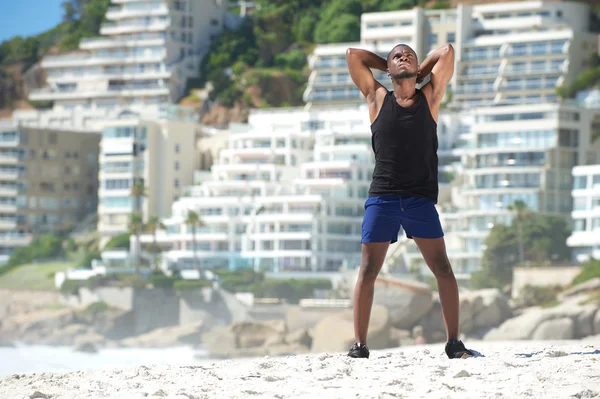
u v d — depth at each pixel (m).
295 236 144.75
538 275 115.81
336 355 12.12
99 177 182.62
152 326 134.12
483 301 101.69
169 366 11.90
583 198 125.38
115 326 133.50
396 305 101.19
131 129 179.88
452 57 11.61
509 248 126.50
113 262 157.25
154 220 157.88
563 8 196.88
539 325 96.38
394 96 11.55
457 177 152.25
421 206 11.48
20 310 147.75
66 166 189.38
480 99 190.00
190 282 134.38
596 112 142.12
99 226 179.38
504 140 141.88
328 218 147.25
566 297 106.56
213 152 187.25
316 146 163.62
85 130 193.38
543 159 139.00
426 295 101.75
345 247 148.88
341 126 167.75
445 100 191.12
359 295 11.80
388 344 92.31
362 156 159.12
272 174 164.50
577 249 126.75
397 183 11.48
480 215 135.62
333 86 198.75
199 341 128.00
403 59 11.38
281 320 115.00
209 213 155.75
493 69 190.12
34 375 11.57
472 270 130.12
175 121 181.50
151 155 179.75
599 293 103.38
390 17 199.12
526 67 187.50
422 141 11.41
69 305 142.88
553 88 184.62
